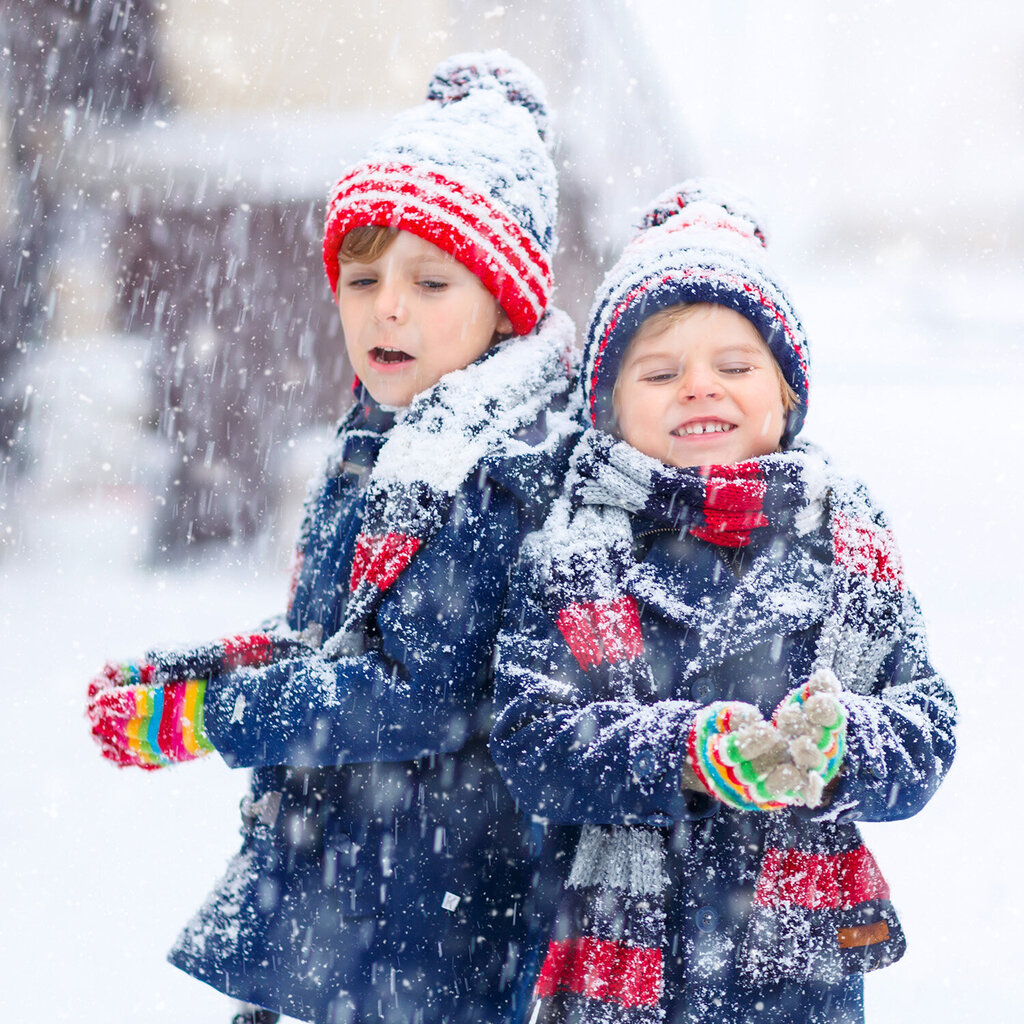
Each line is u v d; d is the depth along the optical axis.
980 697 6.37
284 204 11.03
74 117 11.28
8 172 11.48
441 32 10.58
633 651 2.22
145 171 11.18
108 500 11.57
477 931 2.51
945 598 8.48
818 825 2.21
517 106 2.84
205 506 11.22
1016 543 10.12
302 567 2.83
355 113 10.91
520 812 2.54
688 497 2.27
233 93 11.12
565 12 9.92
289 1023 3.30
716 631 2.24
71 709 6.57
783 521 2.28
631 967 2.16
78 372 11.77
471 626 2.38
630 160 12.43
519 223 2.66
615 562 2.30
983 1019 3.40
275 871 2.58
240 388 11.34
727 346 2.34
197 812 5.13
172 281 11.44
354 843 2.52
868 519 2.33
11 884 4.41
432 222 2.55
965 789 5.18
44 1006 3.54
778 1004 2.15
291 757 2.38
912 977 3.67
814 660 2.26
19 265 11.59
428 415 2.50
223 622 8.45
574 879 2.26
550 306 2.84
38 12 11.20
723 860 2.20
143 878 4.46
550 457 2.47
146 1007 3.53
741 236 2.48
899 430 16.39
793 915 2.16
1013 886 4.29
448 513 2.41
